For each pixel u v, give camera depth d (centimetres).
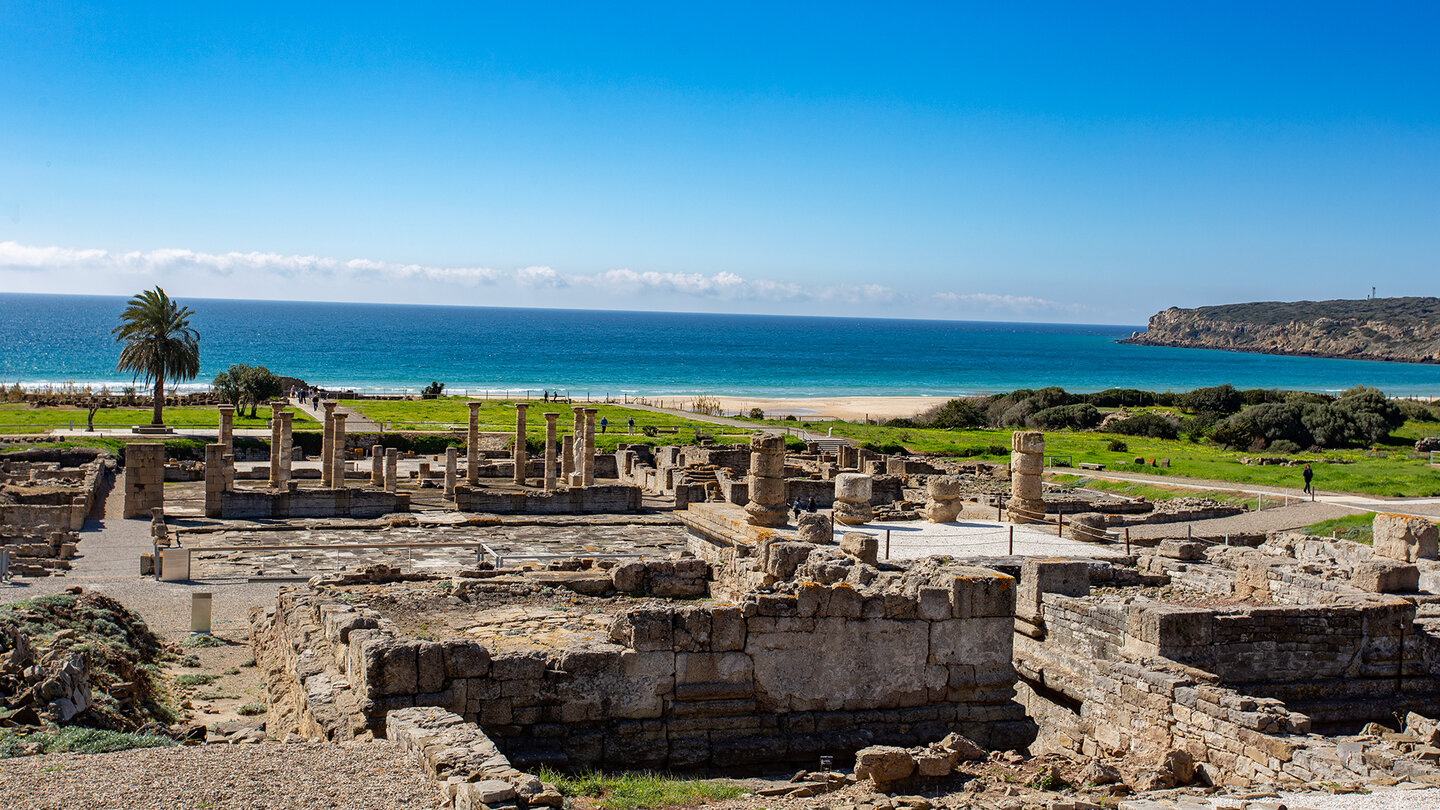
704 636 1579
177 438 7375
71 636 1845
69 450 6562
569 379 19100
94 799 1038
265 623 2314
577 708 1512
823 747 1592
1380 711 1953
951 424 11938
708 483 5359
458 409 10825
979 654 1706
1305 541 2831
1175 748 1703
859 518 3697
